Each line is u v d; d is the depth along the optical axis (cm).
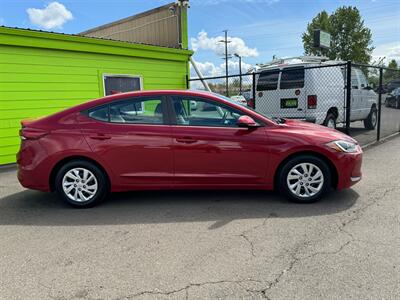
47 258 355
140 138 486
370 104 1219
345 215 446
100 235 409
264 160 486
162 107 497
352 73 1097
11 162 802
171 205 507
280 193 502
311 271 315
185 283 303
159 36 1249
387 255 340
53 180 508
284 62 1028
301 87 955
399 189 548
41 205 527
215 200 521
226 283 301
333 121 1022
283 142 482
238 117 493
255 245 369
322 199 509
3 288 304
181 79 1173
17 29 760
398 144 945
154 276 315
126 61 1006
